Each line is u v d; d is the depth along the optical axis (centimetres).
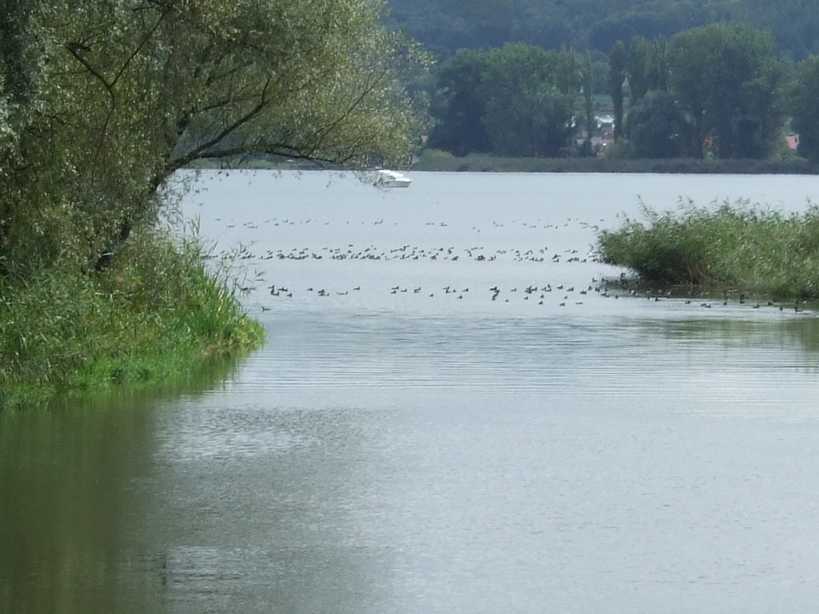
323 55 4506
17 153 3453
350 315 5934
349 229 13462
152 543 2212
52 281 3556
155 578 2033
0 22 3222
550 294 6950
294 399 3641
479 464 2831
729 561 2147
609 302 6550
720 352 4691
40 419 3284
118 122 3809
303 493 2559
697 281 7456
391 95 5078
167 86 3916
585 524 2355
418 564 2116
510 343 4941
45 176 3597
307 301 6562
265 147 4891
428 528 2319
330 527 2319
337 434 3148
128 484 2612
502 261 9344
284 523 2345
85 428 3183
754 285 7050
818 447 3036
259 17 4281
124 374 3822
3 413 3359
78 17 3581
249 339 4778
